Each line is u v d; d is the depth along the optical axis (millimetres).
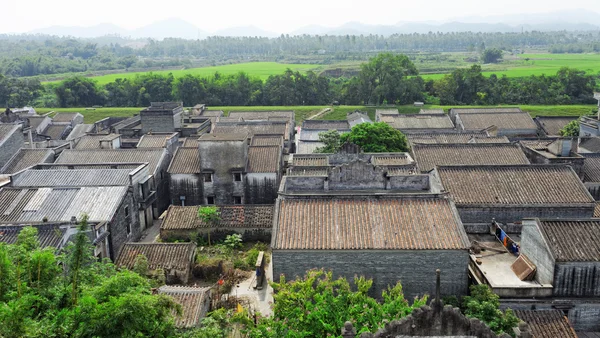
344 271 33625
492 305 28969
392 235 33938
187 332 26344
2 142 63406
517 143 57656
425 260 33125
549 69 194000
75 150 63750
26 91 147375
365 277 33625
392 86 137375
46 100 147250
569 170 44812
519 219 42062
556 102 136875
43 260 23875
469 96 143000
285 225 35188
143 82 153375
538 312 31469
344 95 145875
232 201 58625
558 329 30422
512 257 37125
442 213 35594
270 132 79500
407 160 54969
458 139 71688
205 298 34094
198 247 48656
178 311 25500
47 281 23797
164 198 63000
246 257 46312
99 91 148625
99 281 25188
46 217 41469
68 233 38312
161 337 22891
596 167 54375
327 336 24266
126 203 48406
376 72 140250
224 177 57812
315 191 43906
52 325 20578
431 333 19328
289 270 33844
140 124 87438
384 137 64062
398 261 33250
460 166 45844
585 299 31797
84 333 20281
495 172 45125
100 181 52250
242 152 56938
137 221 51844
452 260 33031
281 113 103500
